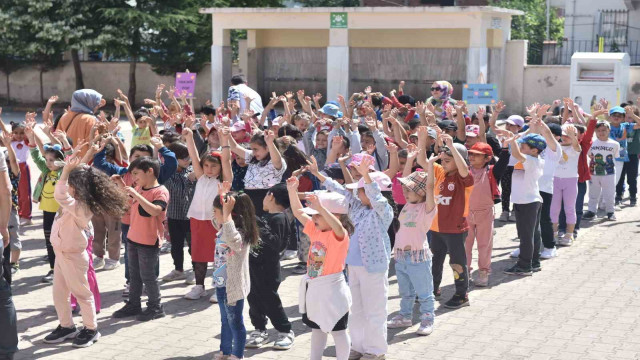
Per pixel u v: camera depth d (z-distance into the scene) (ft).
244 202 21.65
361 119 39.73
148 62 101.65
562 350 23.22
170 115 42.04
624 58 75.31
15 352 22.06
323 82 96.27
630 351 23.07
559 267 32.65
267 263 23.17
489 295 28.89
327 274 20.22
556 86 88.07
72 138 34.94
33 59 108.78
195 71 103.91
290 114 39.47
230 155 27.99
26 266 32.81
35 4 96.48
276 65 98.02
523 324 25.62
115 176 25.40
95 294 25.48
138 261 26.04
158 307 26.30
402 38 91.30
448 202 26.73
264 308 23.47
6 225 22.97
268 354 23.12
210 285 30.07
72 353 23.16
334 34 85.30
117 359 22.71
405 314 25.50
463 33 88.69
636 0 104.06
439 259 27.84
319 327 20.47
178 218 30.19
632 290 29.25
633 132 44.73
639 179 54.54
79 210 23.09
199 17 100.37
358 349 22.82
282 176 28.35
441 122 36.17
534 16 121.19
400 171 29.43
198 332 25.02
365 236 21.81
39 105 110.01
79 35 96.27
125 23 95.25
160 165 27.86
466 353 23.09
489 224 29.66
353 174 24.85
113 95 108.27
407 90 92.12
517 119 37.40
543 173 33.40
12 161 31.27
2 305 21.52
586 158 37.11
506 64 89.76
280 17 87.04
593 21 107.04
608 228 39.91
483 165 29.76
